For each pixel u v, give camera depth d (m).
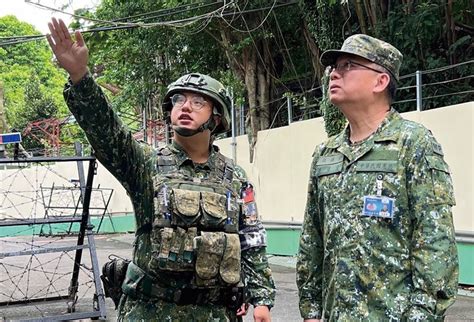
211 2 11.56
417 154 2.30
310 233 2.69
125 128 2.55
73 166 17.52
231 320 2.78
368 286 2.30
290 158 10.30
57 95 36.59
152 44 13.28
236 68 12.83
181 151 2.73
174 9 11.74
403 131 2.38
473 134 6.89
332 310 2.42
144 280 2.63
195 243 2.56
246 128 12.77
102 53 14.27
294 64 12.72
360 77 2.44
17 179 18.03
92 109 2.39
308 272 2.69
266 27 12.33
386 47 2.47
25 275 8.96
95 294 5.93
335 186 2.46
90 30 10.90
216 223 2.64
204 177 2.73
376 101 2.47
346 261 2.36
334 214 2.44
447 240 2.21
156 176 2.65
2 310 6.46
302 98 12.09
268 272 2.94
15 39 11.59
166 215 2.58
